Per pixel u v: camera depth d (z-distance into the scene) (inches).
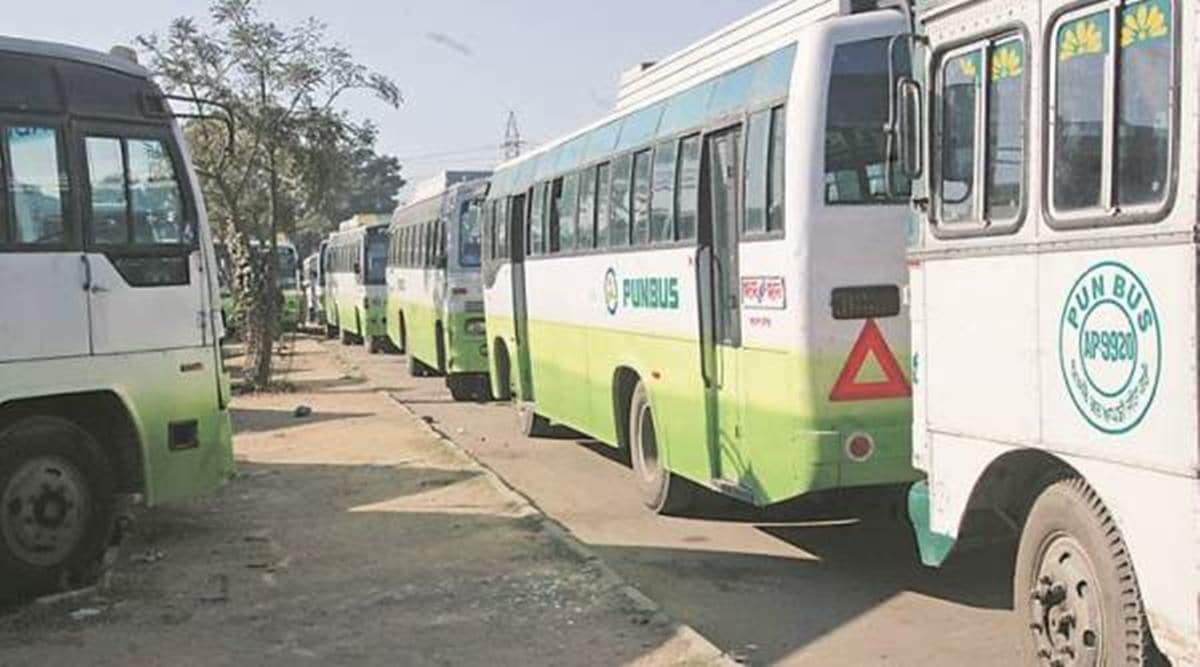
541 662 233.5
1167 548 165.9
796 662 241.8
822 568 316.2
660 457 382.0
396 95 826.2
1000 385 205.0
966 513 217.3
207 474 325.1
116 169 305.7
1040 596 201.5
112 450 311.9
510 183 585.9
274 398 750.5
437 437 546.3
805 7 293.3
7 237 282.4
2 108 285.6
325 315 1657.2
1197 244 159.5
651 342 382.3
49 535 291.4
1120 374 174.6
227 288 706.2
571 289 476.1
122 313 303.7
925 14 228.5
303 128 804.0
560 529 349.7
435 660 237.3
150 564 321.1
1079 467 184.7
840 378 276.1
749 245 305.3
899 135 231.3
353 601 281.1
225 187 788.6
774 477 296.0
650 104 385.4
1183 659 164.2
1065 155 187.5
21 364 282.5
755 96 303.1
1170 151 164.4
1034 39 195.8
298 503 404.2
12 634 260.5
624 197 406.6
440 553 323.9
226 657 242.8
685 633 246.5
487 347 667.4
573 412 482.9
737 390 318.0
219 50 784.9
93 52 309.0
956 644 249.9
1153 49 168.4
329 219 1616.6
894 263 278.1
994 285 206.5
